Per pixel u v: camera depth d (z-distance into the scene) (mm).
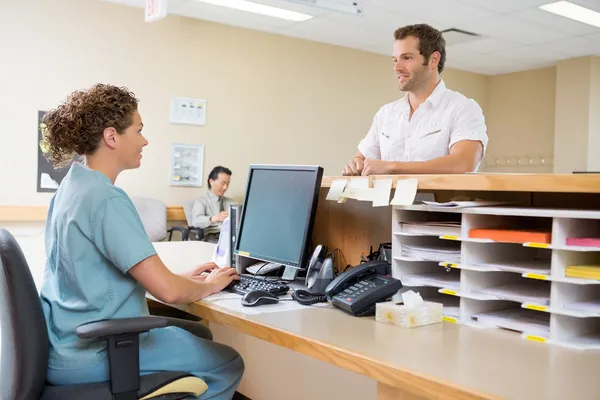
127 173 5227
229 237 2174
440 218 1682
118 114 1488
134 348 1382
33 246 4785
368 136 2785
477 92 7785
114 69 5125
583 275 1206
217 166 5453
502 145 7801
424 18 5301
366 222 1942
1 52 4637
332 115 6402
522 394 922
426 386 1001
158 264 1452
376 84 6727
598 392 933
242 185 5855
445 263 1454
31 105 4777
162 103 5367
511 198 1567
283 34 5992
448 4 4902
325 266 1692
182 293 1514
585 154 6727
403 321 1363
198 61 5531
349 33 5902
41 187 4840
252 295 1594
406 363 1082
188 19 5457
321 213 2113
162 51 5344
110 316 1427
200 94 5562
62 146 1517
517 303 1507
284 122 6078
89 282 1415
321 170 1813
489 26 5535
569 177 1221
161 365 1481
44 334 1336
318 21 5496
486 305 1434
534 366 1070
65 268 1431
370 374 1108
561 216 1225
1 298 1312
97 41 5031
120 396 1364
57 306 1444
